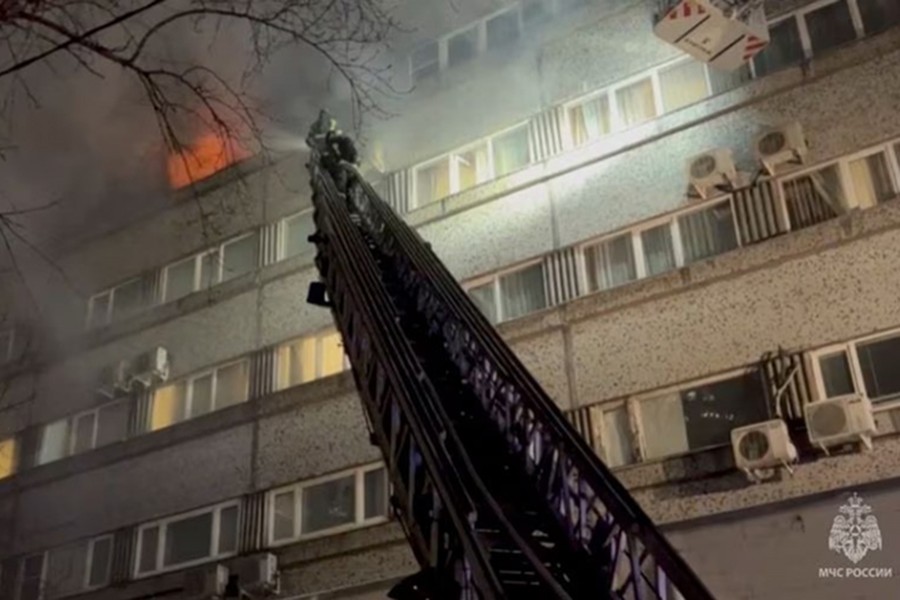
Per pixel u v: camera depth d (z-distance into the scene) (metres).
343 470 14.01
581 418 11.84
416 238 10.29
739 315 11.20
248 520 14.59
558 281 13.20
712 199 12.27
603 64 14.56
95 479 17.12
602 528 5.37
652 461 10.83
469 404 7.57
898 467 9.28
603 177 13.45
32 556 17.28
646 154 13.17
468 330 7.66
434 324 8.90
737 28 10.98
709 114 12.81
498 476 6.50
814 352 10.52
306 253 16.69
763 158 11.65
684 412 11.22
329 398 14.73
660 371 11.51
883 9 12.14
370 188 12.55
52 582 16.66
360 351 7.64
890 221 10.57
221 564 14.26
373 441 7.05
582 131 14.30
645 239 12.73
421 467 5.75
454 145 15.72
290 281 16.62
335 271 9.76
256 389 15.92
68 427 18.53
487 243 14.19
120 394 17.78
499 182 14.52
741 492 10.06
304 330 15.91
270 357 16.08
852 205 11.14
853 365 10.23
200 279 18.44
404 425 6.11
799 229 11.24
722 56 11.53
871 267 10.52
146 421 17.25
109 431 17.86
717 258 11.62
